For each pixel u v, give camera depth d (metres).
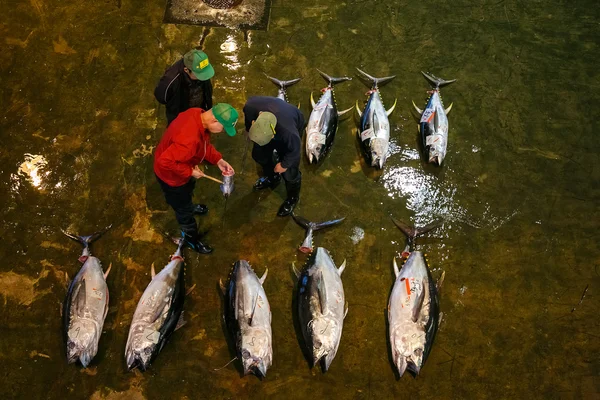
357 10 6.41
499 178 5.57
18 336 4.71
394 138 5.73
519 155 5.70
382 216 5.33
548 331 4.90
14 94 5.80
